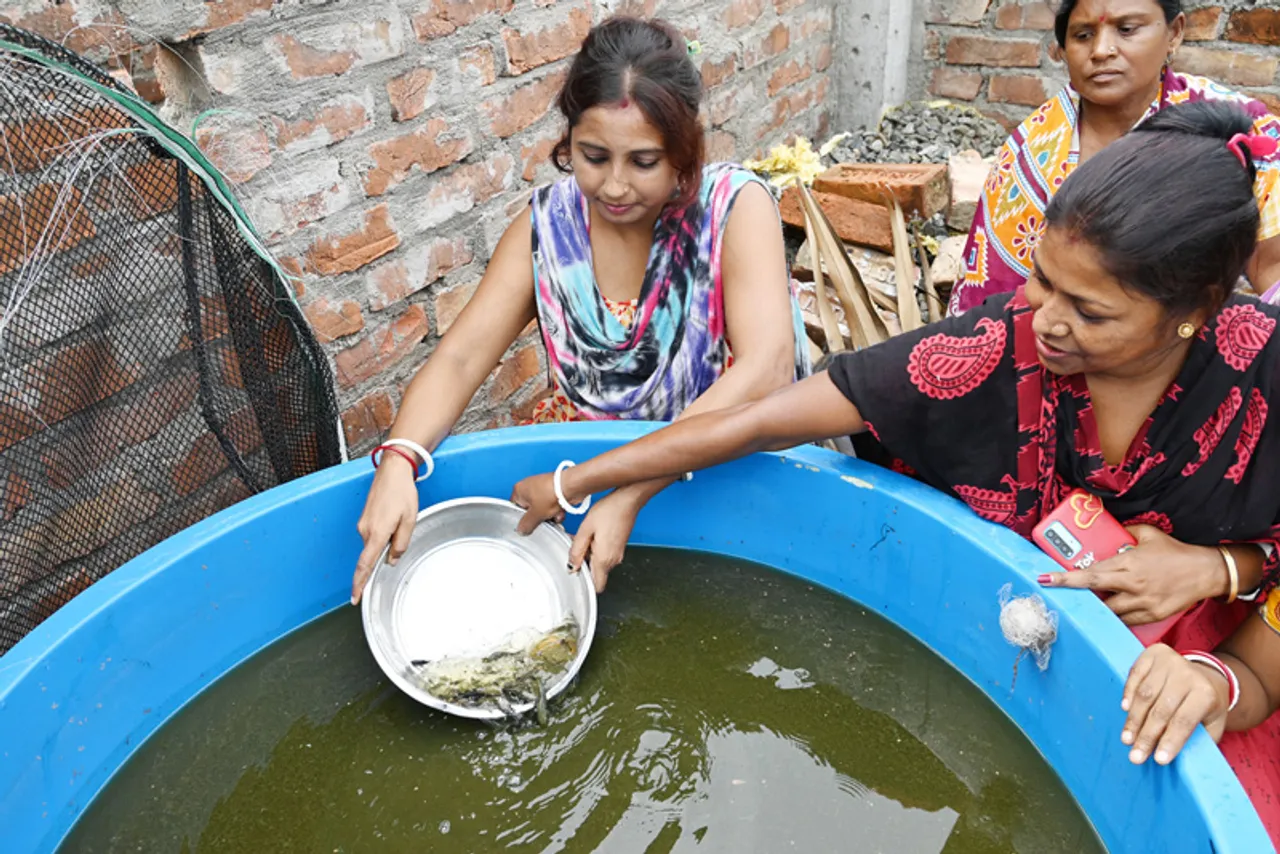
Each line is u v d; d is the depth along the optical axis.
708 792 1.14
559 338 1.56
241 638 1.33
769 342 1.40
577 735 1.22
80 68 1.14
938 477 1.27
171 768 1.20
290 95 1.62
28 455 1.25
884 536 1.33
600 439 1.43
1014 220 1.75
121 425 1.34
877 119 3.05
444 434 1.43
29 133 1.18
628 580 1.45
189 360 1.38
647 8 2.25
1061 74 2.88
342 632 1.39
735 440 1.24
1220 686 1.07
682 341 1.53
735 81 2.64
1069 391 1.13
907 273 2.01
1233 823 0.90
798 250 2.59
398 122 1.78
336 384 1.82
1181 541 1.20
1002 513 1.24
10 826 1.08
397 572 1.36
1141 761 0.98
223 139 1.55
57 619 1.13
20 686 1.07
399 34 1.73
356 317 1.83
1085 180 0.94
